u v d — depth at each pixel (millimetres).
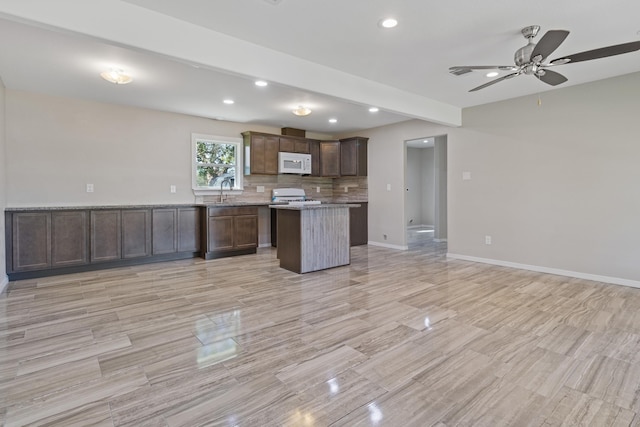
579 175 4066
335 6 2359
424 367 2025
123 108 4898
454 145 5305
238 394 1763
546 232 4363
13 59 3174
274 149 6289
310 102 4684
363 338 2420
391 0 2283
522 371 1981
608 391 1785
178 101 4652
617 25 2627
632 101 3674
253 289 3629
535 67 2645
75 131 4543
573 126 4098
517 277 4125
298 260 4348
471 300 3252
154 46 2438
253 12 2445
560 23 2596
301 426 1517
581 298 3316
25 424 1534
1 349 2246
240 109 5102
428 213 9914
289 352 2219
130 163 4980
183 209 5203
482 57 3256
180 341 2377
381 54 3184
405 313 2910
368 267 4707
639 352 2209
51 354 2186
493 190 4859
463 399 1718
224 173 6035
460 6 2357
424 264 4898
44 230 4066
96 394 1764
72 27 2133
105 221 4496
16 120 4148
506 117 4688
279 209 4688
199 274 4285
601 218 3920
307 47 3029
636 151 3664
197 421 1555
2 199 3744
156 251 4949
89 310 2977
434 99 4656
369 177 6789
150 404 1680
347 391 1786
